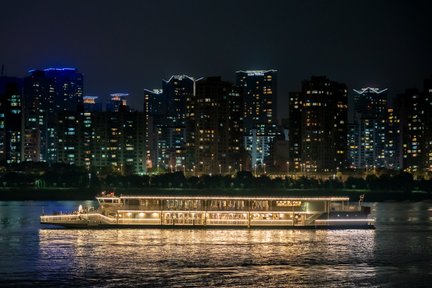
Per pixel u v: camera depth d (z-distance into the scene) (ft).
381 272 600.39
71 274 583.99
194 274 586.04
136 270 597.93
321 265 623.77
